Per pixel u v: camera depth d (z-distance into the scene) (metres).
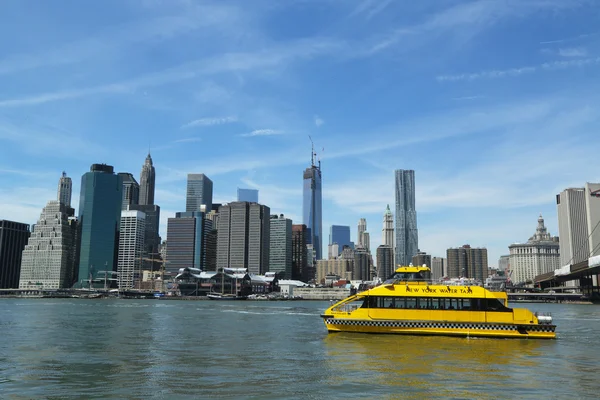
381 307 64.06
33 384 34.75
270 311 171.62
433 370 39.62
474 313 61.31
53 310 163.75
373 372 38.88
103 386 34.00
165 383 34.97
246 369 40.72
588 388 33.47
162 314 141.50
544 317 61.97
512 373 38.53
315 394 31.48
